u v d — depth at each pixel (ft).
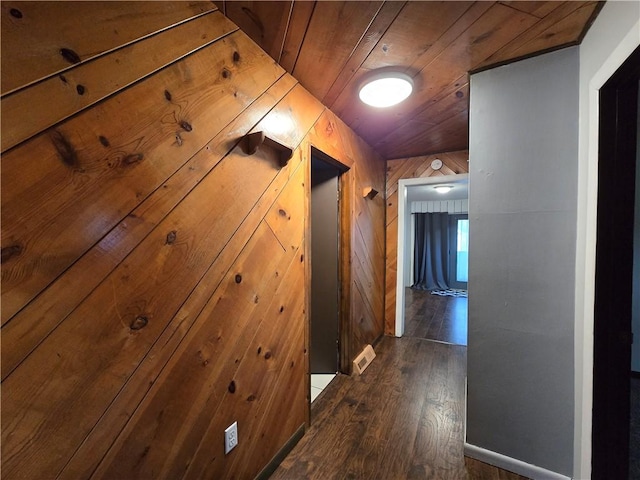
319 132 6.10
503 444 4.76
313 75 5.05
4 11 1.94
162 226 2.98
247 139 4.02
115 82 2.55
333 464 4.88
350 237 7.93
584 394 4.00
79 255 2.35
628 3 3.02
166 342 3.06
